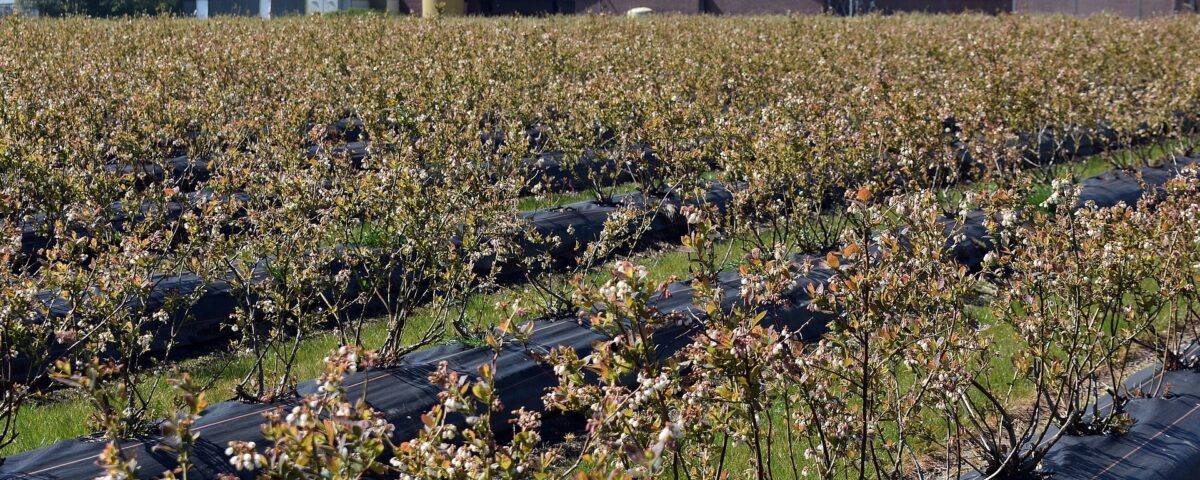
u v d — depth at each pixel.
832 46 25.34
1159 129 17.48
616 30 31.06
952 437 8.06
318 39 24.70
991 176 14.95
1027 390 8.84
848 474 7.21
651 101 14.46
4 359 7.61
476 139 12.29
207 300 10.12
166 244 8.62
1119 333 9.82
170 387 8.72
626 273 4.77
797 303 10.16
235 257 9.19
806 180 12.59
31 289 6.90
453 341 9.34
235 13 58.16
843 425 5.90
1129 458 7.37
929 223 6.86
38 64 18.62
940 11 57.34
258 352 8.31
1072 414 7.71
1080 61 23.28
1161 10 53.47
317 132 12.64
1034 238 7.14
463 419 8.05
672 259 12.67
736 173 12.30
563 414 8.61
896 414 6.63
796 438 7.51
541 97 16.98
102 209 9.51
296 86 17.33
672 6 59.28
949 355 6.65
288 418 4.00
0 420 7.50
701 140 14.44
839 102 15.80
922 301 6.67
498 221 9.72
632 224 13.43
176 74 18.23
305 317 8.62
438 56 19.97
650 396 4.77
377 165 10.30
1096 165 18.00
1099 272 7.04
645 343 4.90
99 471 6.95
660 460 4.34
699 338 4.96
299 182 9.44
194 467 7.01
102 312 7.54
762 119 13.74
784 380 5.57
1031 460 7.40
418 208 8.78
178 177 14.17
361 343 9.42
